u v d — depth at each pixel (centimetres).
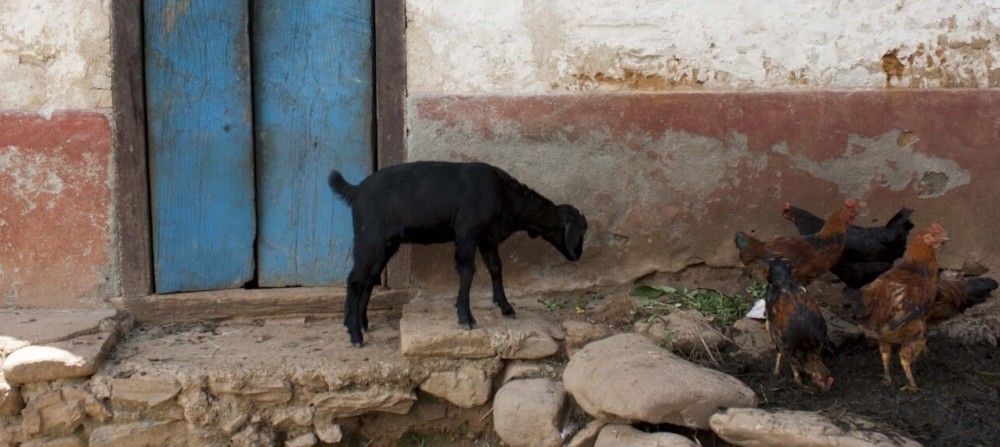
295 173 544
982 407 423
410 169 477
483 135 529
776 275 435
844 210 469
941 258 551
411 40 522
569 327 500
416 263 538
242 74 527
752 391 419
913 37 538
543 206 493
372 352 484
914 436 396
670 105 532
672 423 409
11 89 501
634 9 527
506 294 544
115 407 457
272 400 461
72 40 499
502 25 524
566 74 530
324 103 539
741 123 536
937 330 501
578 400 445
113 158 509
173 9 509
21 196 507
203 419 455
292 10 530
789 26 534
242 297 528
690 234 547
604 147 535
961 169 543
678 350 484
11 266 512
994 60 541
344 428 478
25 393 455
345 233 552
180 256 532
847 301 438
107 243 515
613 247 546
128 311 519
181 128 521
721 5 530
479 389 478
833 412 412
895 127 539
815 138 539
